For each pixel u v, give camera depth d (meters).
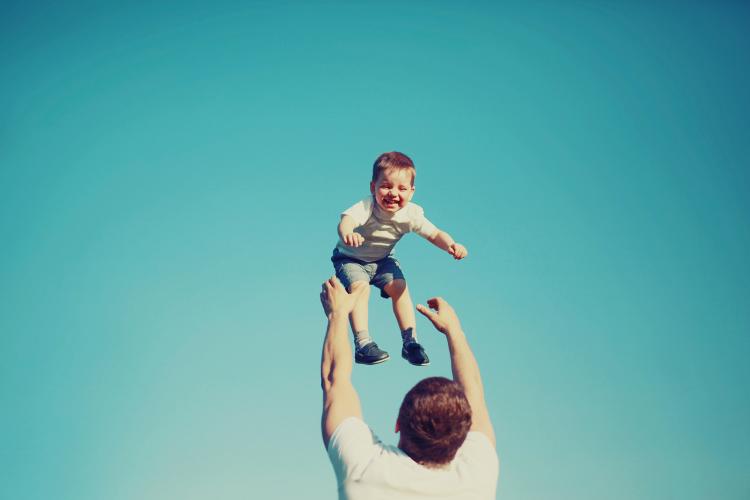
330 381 2.36
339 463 2.11
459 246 3.99
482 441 2.26
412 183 3.95
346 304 2.56
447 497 2.06
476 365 2.55
